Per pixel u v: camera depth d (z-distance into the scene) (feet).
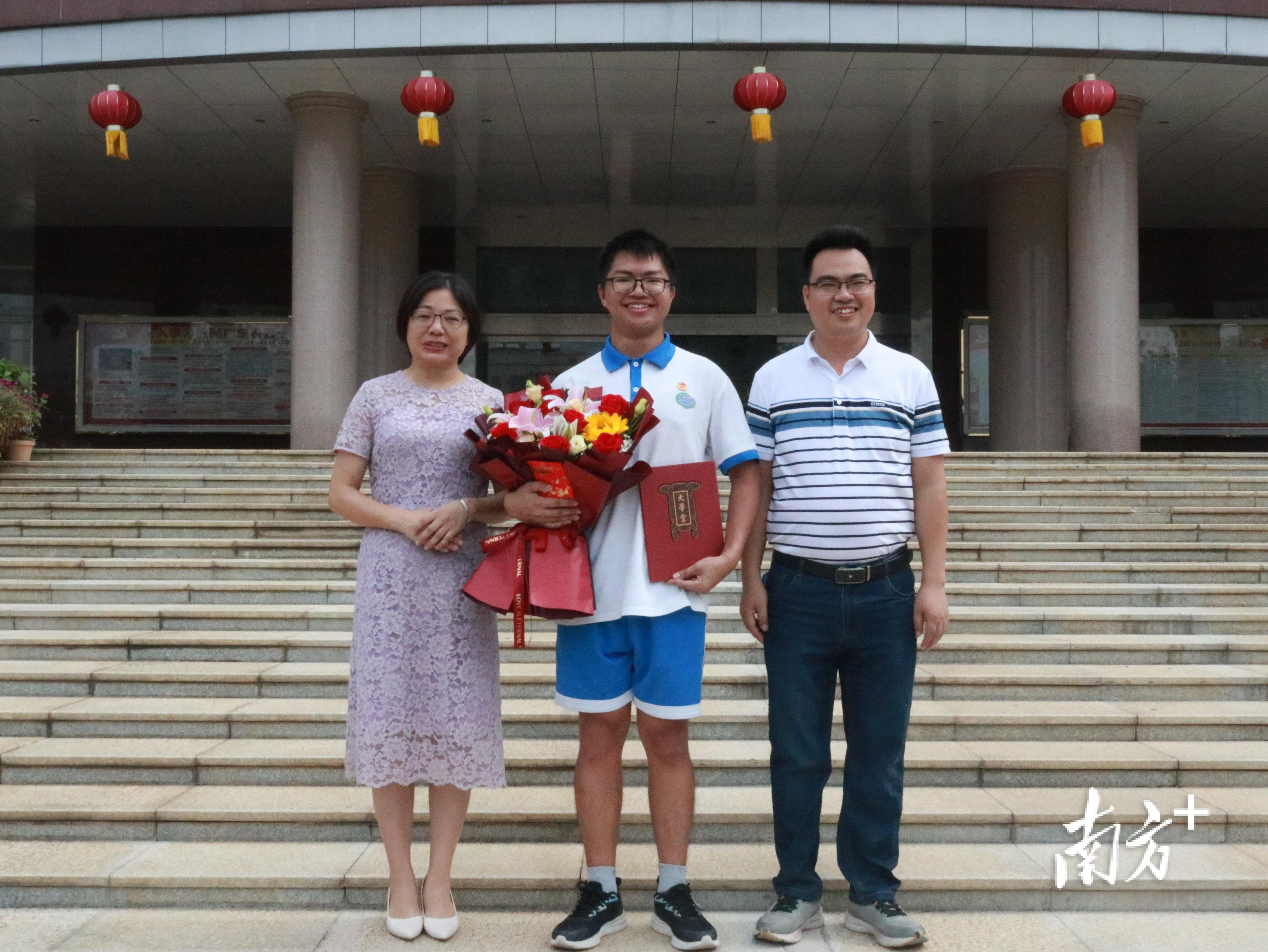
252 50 25.31
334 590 16.98
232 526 19.44
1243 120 29.76
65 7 25.82
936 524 9.62
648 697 9.41
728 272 40.88
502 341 40.40
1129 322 28.55
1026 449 33.68
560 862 10.69
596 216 39.11
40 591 17.12
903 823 11.25
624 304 9.66
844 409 9.55
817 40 24.85
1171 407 40.50
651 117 29.60
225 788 12.01
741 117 29.66
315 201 27.89
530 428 9.03
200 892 10.27
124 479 22.40
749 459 9.70
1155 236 40.75
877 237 40.55
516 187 35.94
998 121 29.89
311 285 27.94
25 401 24.08
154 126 30.25
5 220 39.60
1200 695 14.01
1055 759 12.15
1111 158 28.45
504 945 9.52
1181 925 9.97
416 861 10.73
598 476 9.14
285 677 13.98
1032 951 9.41
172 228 40.50
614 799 9.70
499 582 9.42
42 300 40.29
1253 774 12.11
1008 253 34.06
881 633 9.52
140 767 12.13
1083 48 25.13
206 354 40.37
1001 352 34.27
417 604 9.59
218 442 40.29
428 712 9.55
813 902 9.75
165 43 25.55
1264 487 21.66
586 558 9.43
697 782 12.31
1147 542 19.31
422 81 24.99
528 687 14.06
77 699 13.91
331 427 27.99
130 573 17.93
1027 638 15.43
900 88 27.55
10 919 9.98
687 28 24.86
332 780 12.12
